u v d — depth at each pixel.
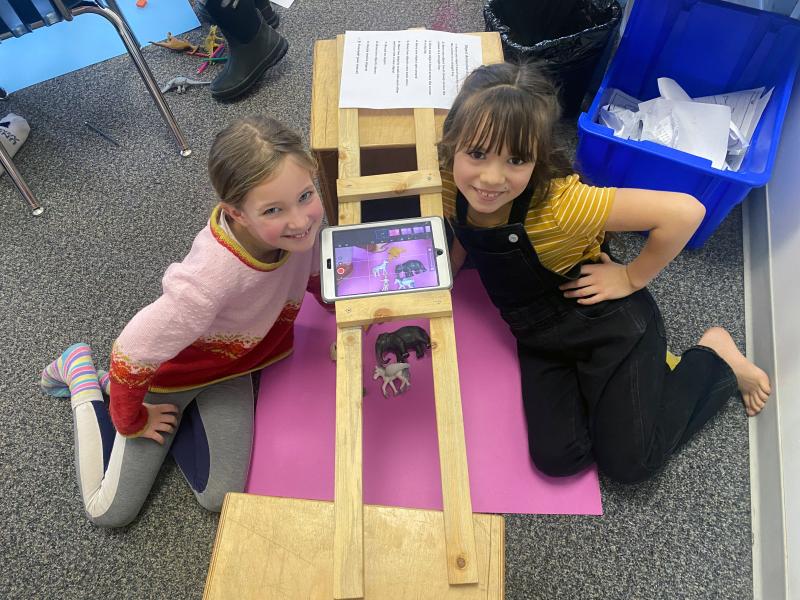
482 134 0.69
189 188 1.35
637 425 0.87
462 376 1.04
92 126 1.46
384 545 0.61
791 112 1.12
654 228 0.79
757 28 1.07
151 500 0.97
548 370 0.97
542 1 1.29
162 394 0.94
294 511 0.64
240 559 0.62
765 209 1.14
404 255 0.75
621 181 1.15
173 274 0.74
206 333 0.85
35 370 1.12
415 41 0.97
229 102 1.48
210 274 0.73
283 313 0.96
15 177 1.27
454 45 0.97
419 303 0.71
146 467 0.92
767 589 0.85
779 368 0.96
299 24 1.62
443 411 0.66
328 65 0.96
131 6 1.69
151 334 0.75
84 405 0.98
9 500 0.98
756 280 1.11
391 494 0.94
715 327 1.07
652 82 1.26
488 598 0.58
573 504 0.93
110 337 1.15
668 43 1.17
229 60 1.46
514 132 0.68
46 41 1.61
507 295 0.95
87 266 1.24
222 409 0.96
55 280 1.22
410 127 0.87
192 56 1.58
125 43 1.20
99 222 1.30
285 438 1.00
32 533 0.95
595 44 1.18
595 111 1.13
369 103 0.89
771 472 0.91
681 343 1.09
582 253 0.89
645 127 1.11
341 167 0.83
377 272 0.74
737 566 0.89
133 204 1.33
